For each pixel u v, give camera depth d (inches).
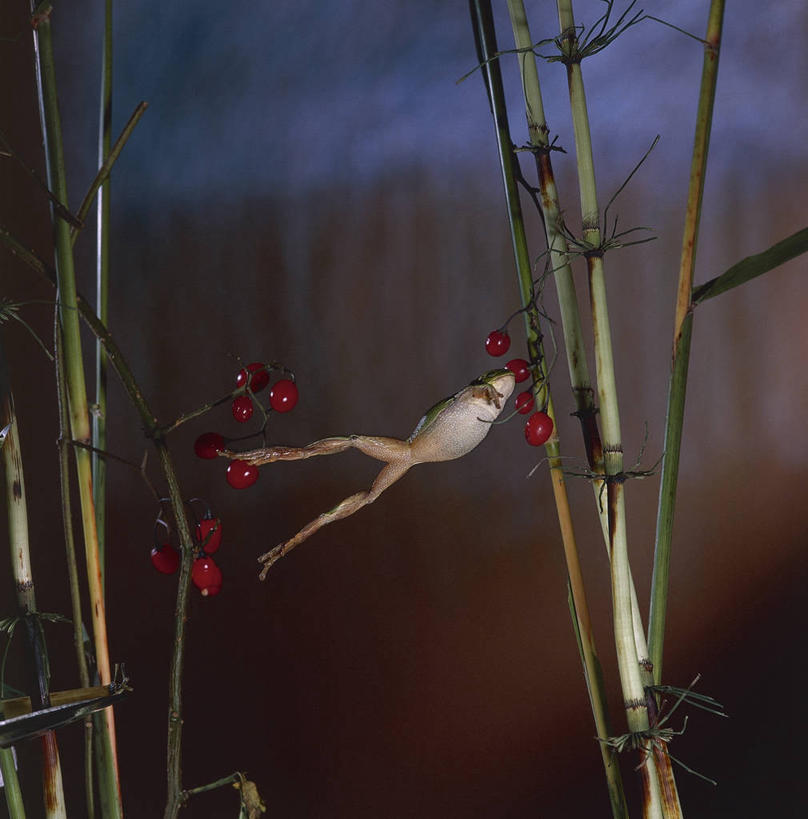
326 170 274.7
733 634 234.8
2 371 130.5
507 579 255.6
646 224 243.9
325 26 271.7
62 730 238.8
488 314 259.6
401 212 268.8
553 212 131.3
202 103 280.5
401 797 261.3
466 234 262.2
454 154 263.0
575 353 131.5
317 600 269.6
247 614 272.1
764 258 130.3
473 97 259.9
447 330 263.9
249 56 277.1
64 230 129.6
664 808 130.3
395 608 265.0
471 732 257.1
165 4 278.2
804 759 225.5
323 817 265.0
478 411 129.5
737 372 237.6
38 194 257.8
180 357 279.7
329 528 269.7
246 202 280.1
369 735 264.8
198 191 282.4
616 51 245.1
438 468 262.7
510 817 251.6
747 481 235.8
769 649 231.9
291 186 277.3
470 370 261.0
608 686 242.7
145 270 283.1
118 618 273.1
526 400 130.8
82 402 130.3
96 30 277.9
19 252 129.7
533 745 251.4
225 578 272.8
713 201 239.6
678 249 241.0
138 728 270.5
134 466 129.7
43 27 129.7
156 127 283.1
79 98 277.1
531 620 252.8
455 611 260.1
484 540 257.8
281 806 266.1
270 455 129.8
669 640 239.5
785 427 233.1
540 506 251.4
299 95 275.3
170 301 281.9
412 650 263.3
